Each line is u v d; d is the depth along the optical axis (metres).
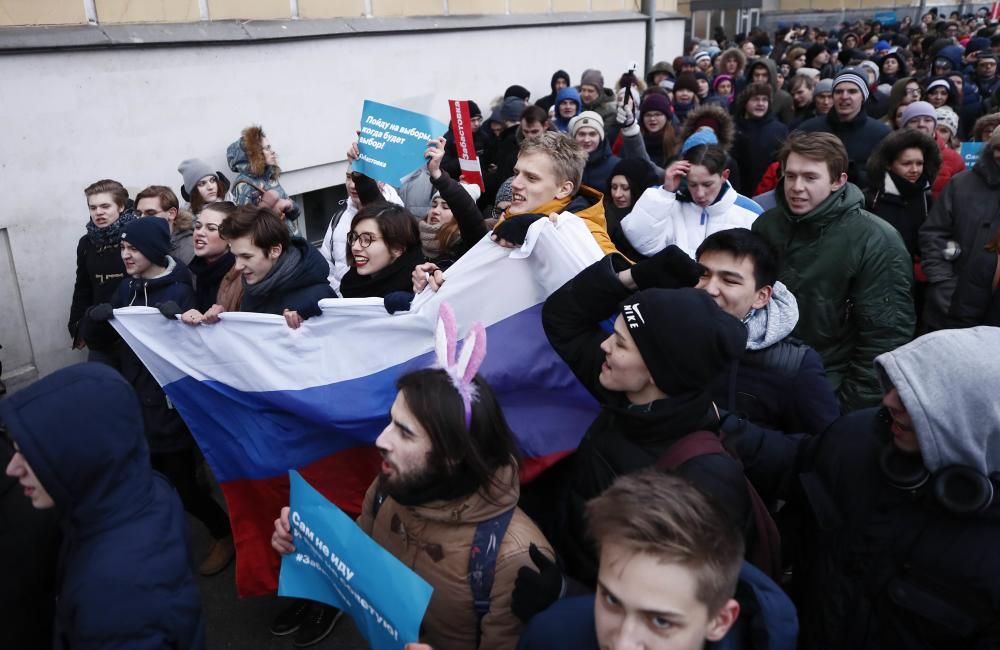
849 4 31.14
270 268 3.19
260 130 5.43
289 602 3.31
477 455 1.68
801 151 3.01
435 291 2.75
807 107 8.34
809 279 3.11
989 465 1.51
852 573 1.69
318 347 2.91
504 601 1.71
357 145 3.75
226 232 3.21
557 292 2.33
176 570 1.69
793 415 2.46
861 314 3.04
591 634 1.49
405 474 1.68
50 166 4.82
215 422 3.08
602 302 2.23
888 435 1.67
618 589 1.29
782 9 32.66
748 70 9.41
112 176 5.16
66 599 1.61
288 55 6.21
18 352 4.90
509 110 7.49
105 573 1.59
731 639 1.41
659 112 7.12
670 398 1.83
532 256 2.59
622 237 3.79
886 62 10.76
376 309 2.84
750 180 6.99
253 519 3.08
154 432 3.34
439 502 1.73
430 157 3.44
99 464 1.63
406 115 3.57
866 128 5.92
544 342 2.65
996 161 4.08
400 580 1.61
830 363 3.17
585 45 10.42
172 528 1.74
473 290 2.71
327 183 6.82
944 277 4.23
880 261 2.99
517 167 3.10
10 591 1.83
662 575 1.25
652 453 1.86
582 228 2.52
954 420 1.48
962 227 4.19
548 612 1.56
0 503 1.83
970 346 1.51
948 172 5.45
